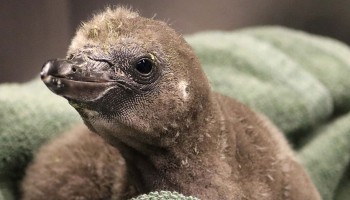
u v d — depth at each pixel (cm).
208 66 72
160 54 47
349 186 72
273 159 54
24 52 77
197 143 49
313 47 79
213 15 91
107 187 55
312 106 71
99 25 47
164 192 47
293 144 71
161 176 50
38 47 76
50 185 57
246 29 85
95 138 57
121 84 46
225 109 53
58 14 75
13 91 62
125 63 46
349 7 98
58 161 57
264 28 84
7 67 77
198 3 88
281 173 54
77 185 56
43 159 58
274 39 80
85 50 46
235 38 75
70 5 74
